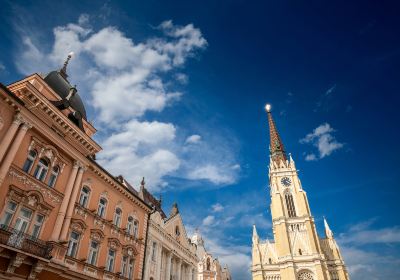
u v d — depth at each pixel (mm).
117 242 27391
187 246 44469
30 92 21188
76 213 23656
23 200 19375
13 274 16984
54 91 26062
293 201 98000
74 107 28109
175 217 42156
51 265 19531
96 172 27031
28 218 19812
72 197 23344
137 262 30016
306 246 86500
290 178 103062
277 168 107750
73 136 24938
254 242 100375
